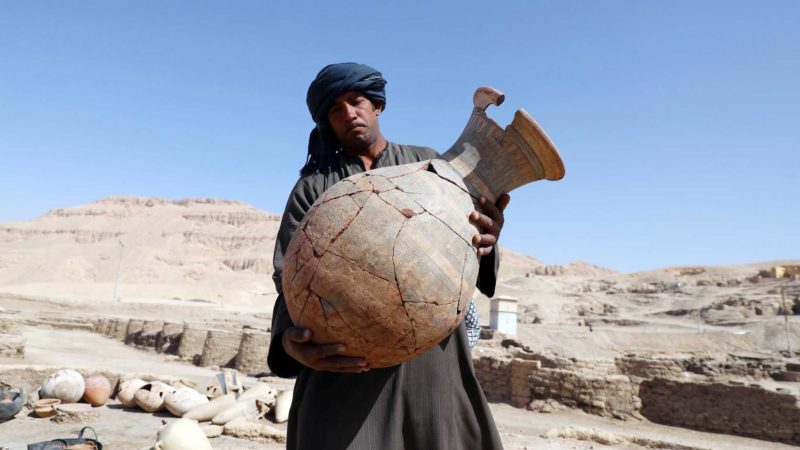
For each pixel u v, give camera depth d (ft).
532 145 5.98
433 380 6.32
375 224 5.13
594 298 216.54
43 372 38.27
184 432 21.90
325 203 5.52
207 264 453.17
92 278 377.30
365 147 6.99
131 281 372.58
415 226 5.16
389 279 4.99
